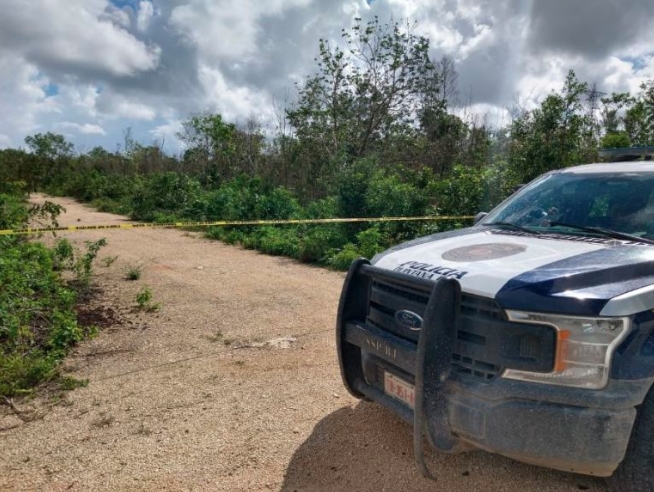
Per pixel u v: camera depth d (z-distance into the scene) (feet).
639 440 9.23
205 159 85.76
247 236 44.93
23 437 13.17
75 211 77.46
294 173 71.20
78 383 15.98
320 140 70.44
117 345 19.48
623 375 8.81
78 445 12.80
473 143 78.07
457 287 9.68
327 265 35.01
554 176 15.06
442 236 13.24
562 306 8.92
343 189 44.06
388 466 11.69
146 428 13.56
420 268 10.88
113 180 96.27
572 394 8.84
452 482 11.06
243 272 32.76
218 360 18.04
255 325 21.76
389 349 10.67
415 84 72.74
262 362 17.81
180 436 13.17
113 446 12.75
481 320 9.48
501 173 42.96
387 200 42.83
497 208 15.17
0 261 22.11
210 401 15.02
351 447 12.50
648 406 9.17
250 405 14.73
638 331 9.01
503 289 9.37
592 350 8.84
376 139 74.49
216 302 25.36
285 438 12.99
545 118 42.47
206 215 57.88
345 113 71.77
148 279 30.27
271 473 11.62
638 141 57.00
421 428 9.47
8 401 14.88
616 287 9.32
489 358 9.35
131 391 15.69
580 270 9.61
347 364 12.19
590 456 8.85
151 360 18.08
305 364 17.56
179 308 24.31
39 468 11.87
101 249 40.55
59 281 26.27
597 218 12.61
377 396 11.47
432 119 78.89
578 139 43.32
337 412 14.21
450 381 9.66
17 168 104.88
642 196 12.57
